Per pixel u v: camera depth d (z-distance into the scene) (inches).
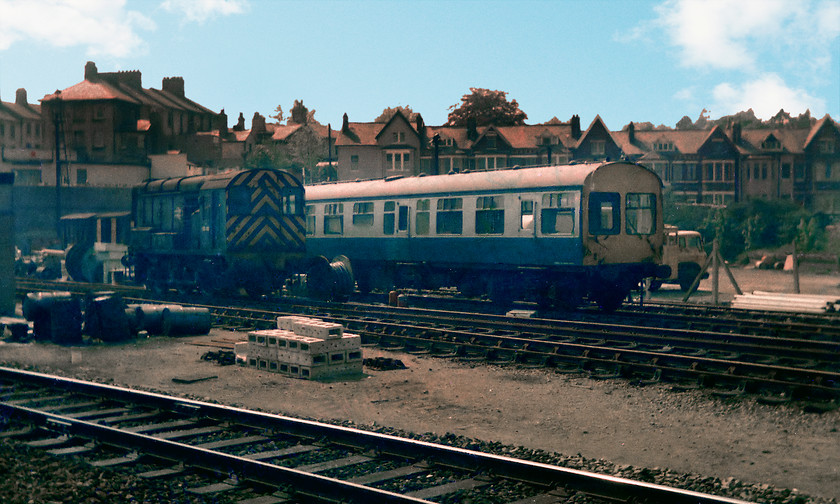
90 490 247.8
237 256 820.0
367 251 947.3
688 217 2116.1
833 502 242.4
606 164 706.2
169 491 248.5
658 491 221.5
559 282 740.7
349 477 259.8
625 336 573.0
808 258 1588.3
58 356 541.3
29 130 3695.9
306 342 455.8
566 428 341.4
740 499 243.0
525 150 2869.1
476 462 260.7
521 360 500.1
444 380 450.3
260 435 315.0
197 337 629.3
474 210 803.4
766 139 2903.5
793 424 343.0
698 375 426.0
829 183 2871.6
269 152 3262.8
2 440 307.7
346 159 2871.6
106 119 3142.2
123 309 622.5
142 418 345.7
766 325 641.0
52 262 1363.2
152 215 974.4
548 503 231.3
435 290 960.3
